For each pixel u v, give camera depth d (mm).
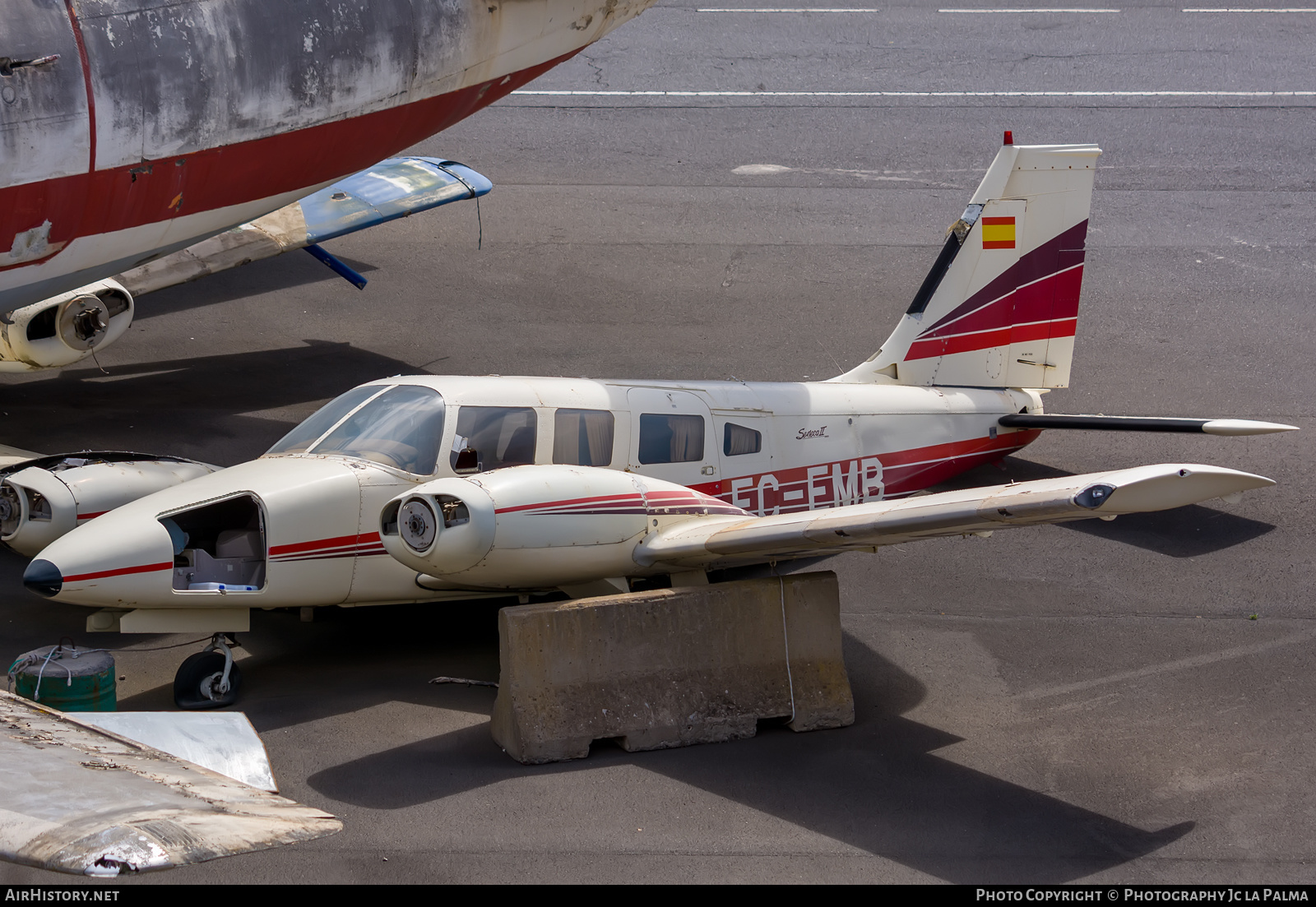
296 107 24047
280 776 18016
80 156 21422
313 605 20953
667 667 19625
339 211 35688
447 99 26859
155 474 22891
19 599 24359
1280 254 44375
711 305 40719
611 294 41406
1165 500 14539
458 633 23734
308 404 34031
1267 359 37281
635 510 20562
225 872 15672
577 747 18859
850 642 23375
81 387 34656
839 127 55438
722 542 19469
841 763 19062
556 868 15992
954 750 19516
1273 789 18391
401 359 36969
